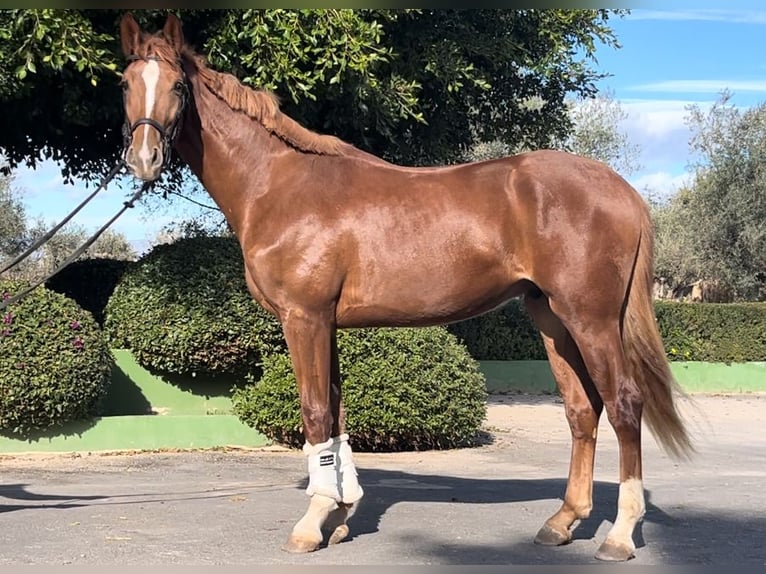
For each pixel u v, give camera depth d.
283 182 4.96
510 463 8.43
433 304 4.88
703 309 17.34
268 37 8.53
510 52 10.71
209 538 5.16
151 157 4.60
